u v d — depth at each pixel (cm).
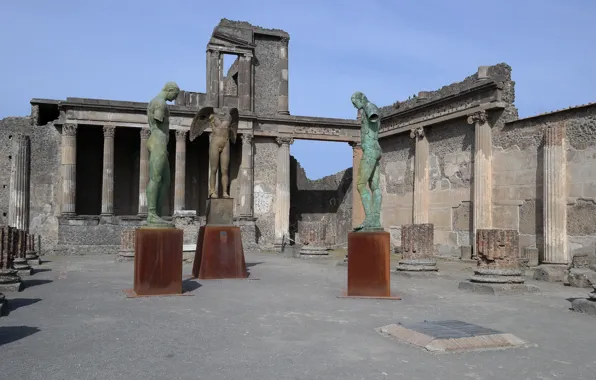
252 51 3438
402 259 1675
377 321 857
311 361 615
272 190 3431
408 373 571
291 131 3444
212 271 1466
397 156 3064
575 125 1934
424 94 2817
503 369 591
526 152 2170
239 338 729
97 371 571
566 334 779
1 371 569
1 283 1199
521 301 1116
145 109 3116
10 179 3139
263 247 3147
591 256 1839
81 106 3025
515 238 1300
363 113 1244
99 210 3556
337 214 3878
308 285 1336
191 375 559
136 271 1138
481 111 2350
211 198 1505
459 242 2523
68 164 3000
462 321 829
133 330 778
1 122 3170
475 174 2372
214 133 1541
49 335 742
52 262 2167
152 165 1178
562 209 1944
